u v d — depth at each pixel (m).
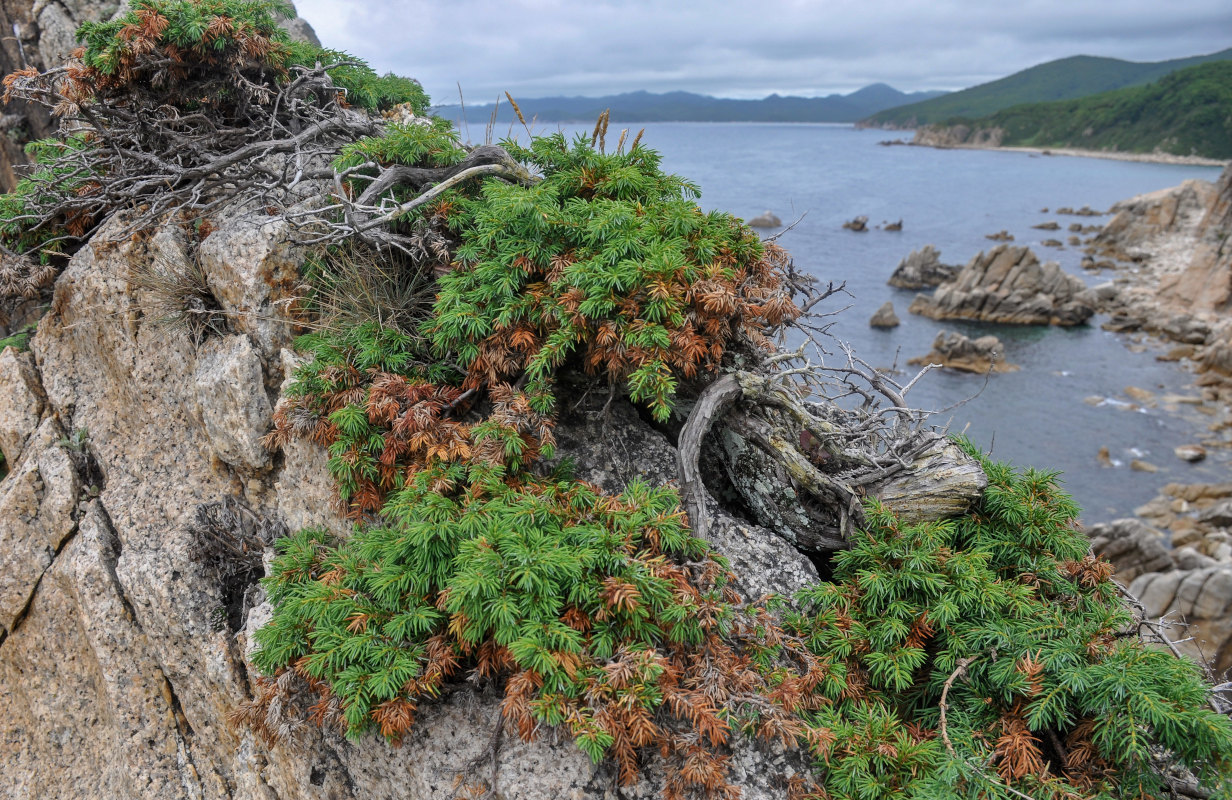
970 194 111.19
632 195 5.18
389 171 5.36
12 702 6.57
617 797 3.59
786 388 4.91
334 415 4.47
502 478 4.28
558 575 3.41
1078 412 32.75
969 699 3.86
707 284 4.27
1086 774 3.60
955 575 4.18
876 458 4.79
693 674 3.66
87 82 6.08
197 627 5.34
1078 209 95.62
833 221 81.75
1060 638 3.91
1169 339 42.38
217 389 5.50
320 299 5.74
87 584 5.75
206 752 5.55
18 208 7.26
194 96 6.74
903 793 3.50
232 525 5.56
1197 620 15.82
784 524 5.03
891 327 44.22
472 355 4.51
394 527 4.11
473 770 3.71
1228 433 30.41
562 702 3.23
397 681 3.40
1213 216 58.59
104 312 6.54
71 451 6.43
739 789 3.59
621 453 5.14
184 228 6.45
